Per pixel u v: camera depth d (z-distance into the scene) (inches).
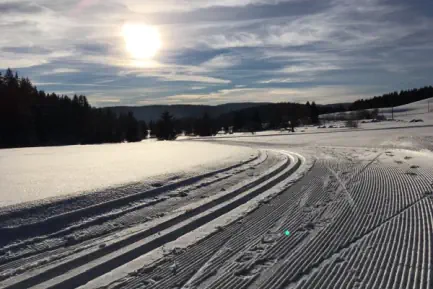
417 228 284.2
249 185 493.0
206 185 487.5
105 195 385.4
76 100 3683.6
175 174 527.5
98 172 578.2
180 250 255.0
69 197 360.5
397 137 1541.6
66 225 305.6
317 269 215.2
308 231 287.7
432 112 5600.4
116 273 219.5
